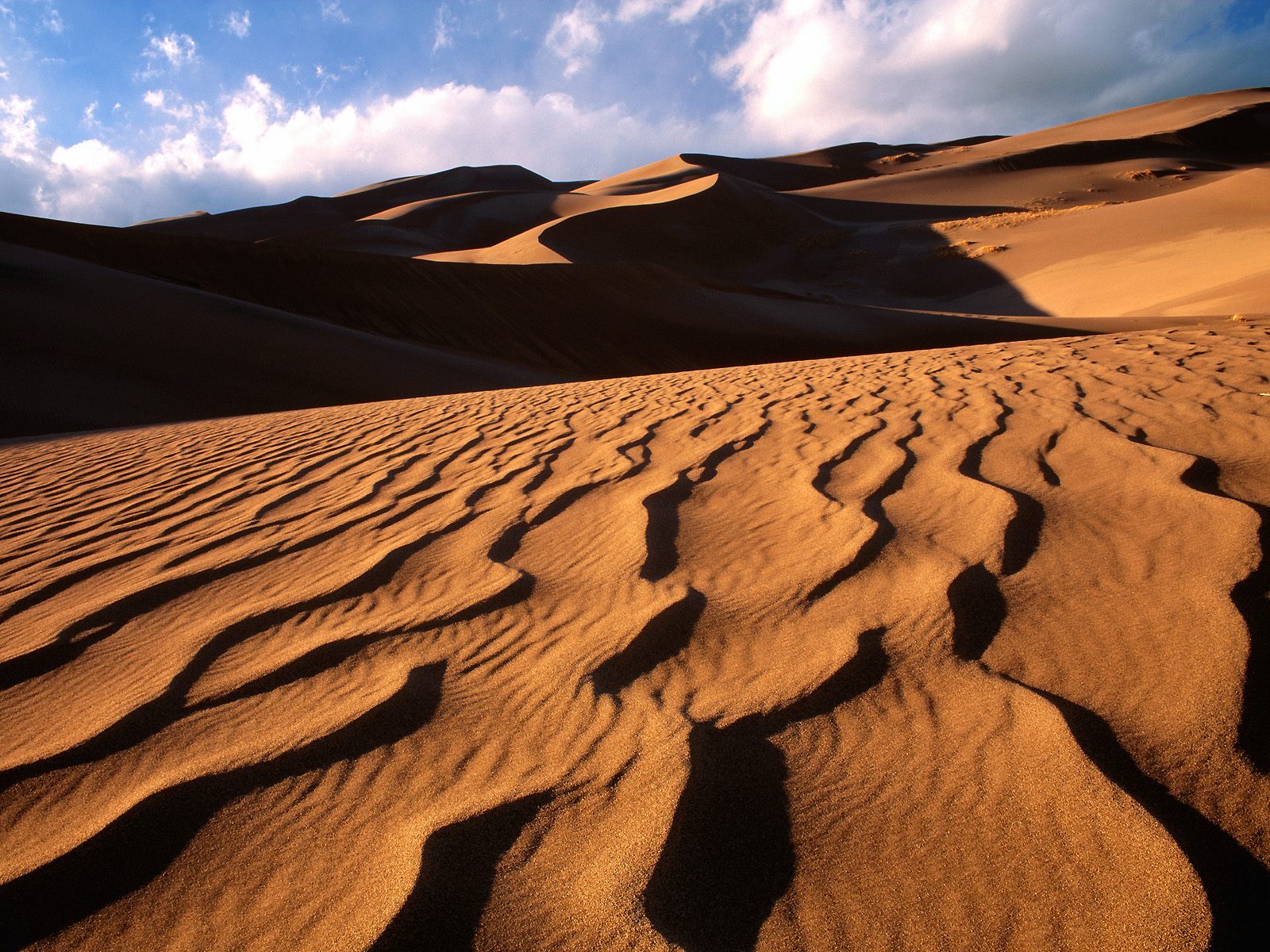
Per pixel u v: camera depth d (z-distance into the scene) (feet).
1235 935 3.14
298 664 6.11
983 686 5.03
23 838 4.33
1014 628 5.75
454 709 5.30
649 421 16.07
